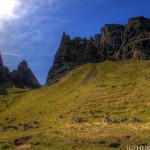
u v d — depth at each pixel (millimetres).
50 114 125625
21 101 193625
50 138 68438
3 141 72312
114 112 106812
